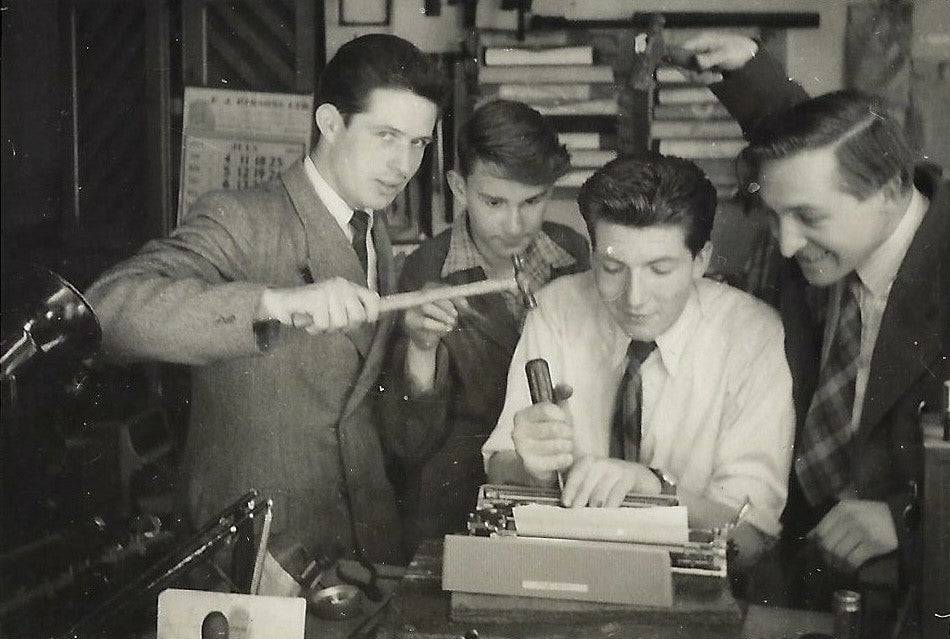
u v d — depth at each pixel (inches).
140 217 52.7
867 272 49.1
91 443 54.6
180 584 53.4
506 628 45.8
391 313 51.3
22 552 56.4
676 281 49.1
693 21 48.5
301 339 51.7
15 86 53.2
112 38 52.3
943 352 49.1
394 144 50.4
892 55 47.8
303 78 50.9
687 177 48.4
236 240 51.9
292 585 52.8
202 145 52.1
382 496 52.6
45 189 53.5
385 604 52.1
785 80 48.3
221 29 51.4
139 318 52.3
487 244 50.4
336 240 51.3
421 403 51.7
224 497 53.4
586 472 49.9
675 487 50.3
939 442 47.7
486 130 49.4
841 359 49.6
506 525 48.4
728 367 49.8
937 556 47.7
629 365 50.1
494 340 50.9
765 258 49.2
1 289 53.6
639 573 45.8
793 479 50.3
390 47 49.9
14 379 54.5
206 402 53.1
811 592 50.5
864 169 48.1
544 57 49.1
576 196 49.3
